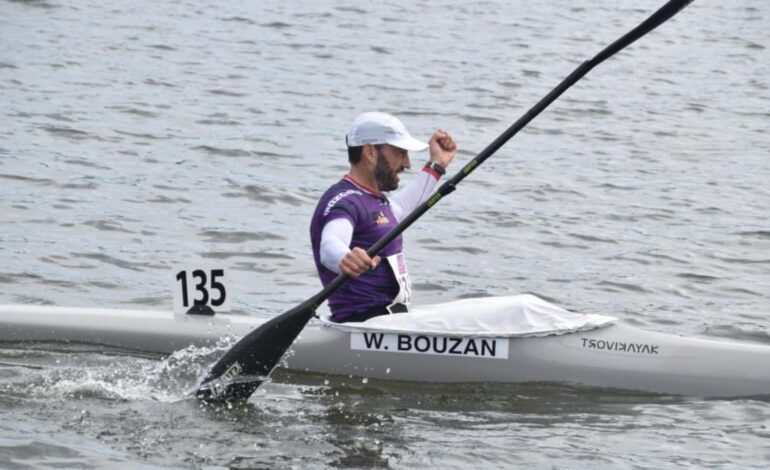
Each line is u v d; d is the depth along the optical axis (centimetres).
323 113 5681
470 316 2498
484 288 3319
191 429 2172
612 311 3145
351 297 2502
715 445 2186
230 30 7625
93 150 4659
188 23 7719
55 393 2323
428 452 2098
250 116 5488
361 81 6481
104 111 5316
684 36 8550
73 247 3469
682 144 5494
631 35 2339
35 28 7125
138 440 2106
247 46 7188
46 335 2631
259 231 3769
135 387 2389
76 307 2728
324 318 2555
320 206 2414
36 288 3086
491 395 2439
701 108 6331
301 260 3500
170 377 2456
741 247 3853
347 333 2512
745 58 7881
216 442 2112
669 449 2161
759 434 2252
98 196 4044
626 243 3853
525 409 2364
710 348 2514
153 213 3903
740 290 3366
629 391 2497
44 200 3941
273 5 8581
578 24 8706
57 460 1989
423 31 8094
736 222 4169
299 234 3778
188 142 4916
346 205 2378
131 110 5375
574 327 2519
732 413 2373
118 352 2594
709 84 7000
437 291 3281
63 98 5488
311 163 4734
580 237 3903
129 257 3428
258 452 2070
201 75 6291
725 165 5109
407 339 2494
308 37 7600
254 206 4081
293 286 3259
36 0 7888
